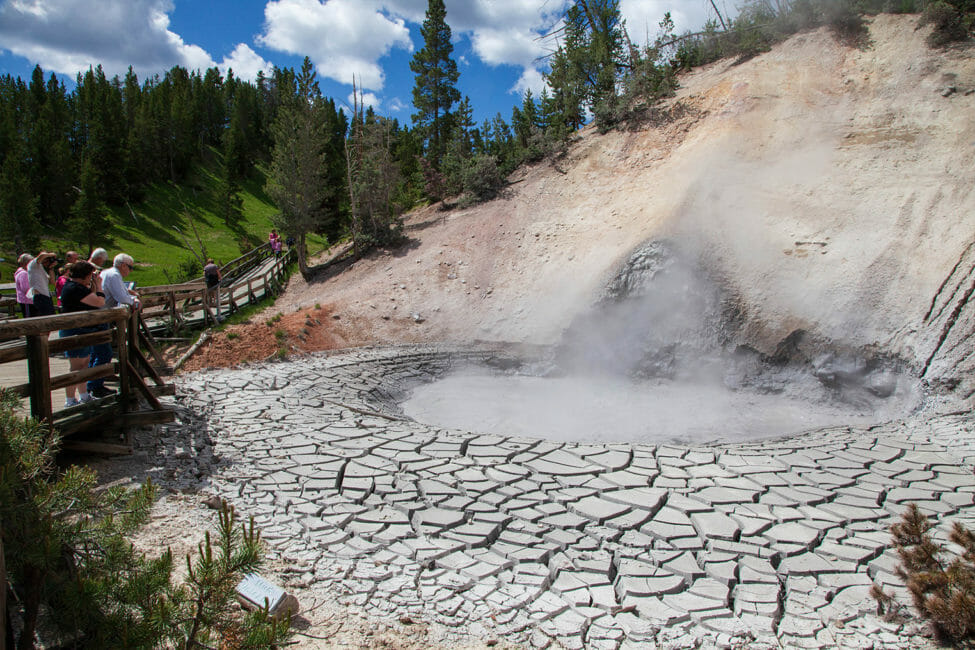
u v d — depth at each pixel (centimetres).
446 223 2252
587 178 2134
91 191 3975
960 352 1041
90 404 654
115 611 261
